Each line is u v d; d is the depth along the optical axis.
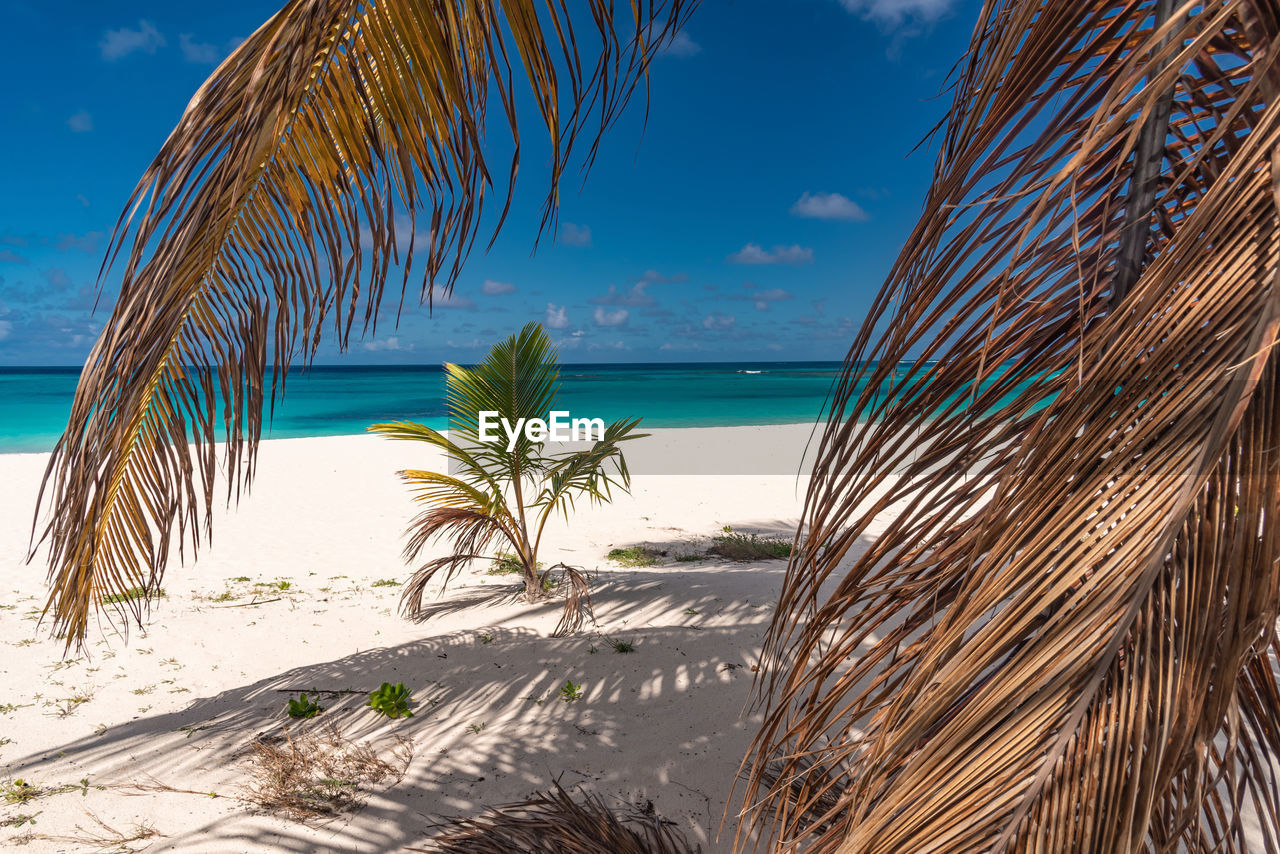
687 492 13.23
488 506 6.11
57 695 4.62
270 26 1.31
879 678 1.06
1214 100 0.98
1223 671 0.75
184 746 3.93
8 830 3.17
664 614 5.62
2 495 11.91
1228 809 2.95
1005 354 1.04
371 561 8.42
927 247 1.07
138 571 2.12
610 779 3.54
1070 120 1.00
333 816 3.26
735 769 3.57
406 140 1.54
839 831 1.06
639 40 1.30
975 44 1.10
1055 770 0.80
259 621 6.04
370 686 4.66
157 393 1.73
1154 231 1.03
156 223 1.21
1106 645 0.81
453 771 3.64
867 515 1.12
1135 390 0.85
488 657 5.00
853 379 1.16
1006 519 0.93
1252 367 0.74
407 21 1.41
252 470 1.72
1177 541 0.79
